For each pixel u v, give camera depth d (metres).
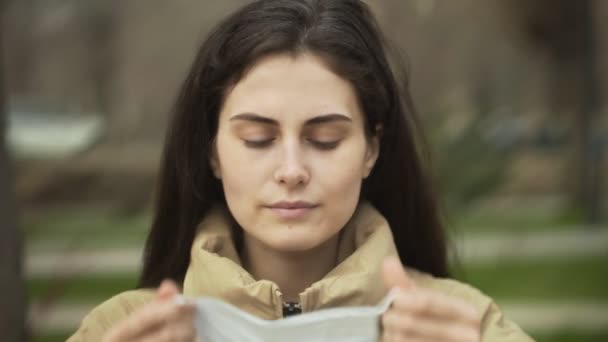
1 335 5.60
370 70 2.94
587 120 19.78
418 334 2.43
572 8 20.58
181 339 2.41
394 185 3.46
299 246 2.78
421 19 14.78
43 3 24.11
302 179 2.73
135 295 3.20
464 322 2.42
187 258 3.38
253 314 2.79
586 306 11.72
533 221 18.33
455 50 22.56
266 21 2.84
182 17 23.78
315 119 2.76
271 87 2.77
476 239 16.27
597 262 14.20
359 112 2.88
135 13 24.05
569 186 20.98
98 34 24.00
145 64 23.55
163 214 3.41
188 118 3.14
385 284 2.83
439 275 3.66
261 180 2.78
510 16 21.45
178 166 3.23
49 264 14.41
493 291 12.56
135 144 21.55
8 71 23.25
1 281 5.61
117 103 23.19
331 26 2.87
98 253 15.09
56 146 19.91
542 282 12.98
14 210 5.71
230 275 2.82
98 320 3.13
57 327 10.66
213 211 3.23
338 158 2.79
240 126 2.80
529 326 10.88
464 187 20.62
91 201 19.50
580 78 20.14
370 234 3.03
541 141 22.64
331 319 2.55
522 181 21.23
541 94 23.52
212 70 2.96
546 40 21.48
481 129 22.20
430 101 22.27
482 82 23.06
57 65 23.61
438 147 20.86
